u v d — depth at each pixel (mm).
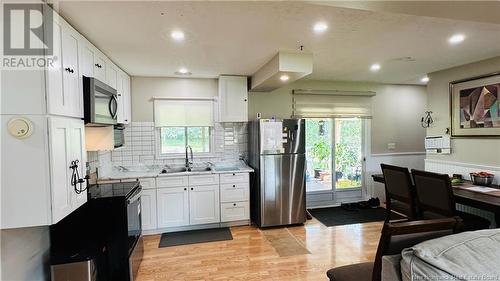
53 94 1725
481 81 3479
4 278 1701
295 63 3029
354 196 5258
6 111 1598
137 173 3863
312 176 5055
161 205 3766
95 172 3379
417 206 2926
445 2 1478
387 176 3260
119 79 3596
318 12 2020
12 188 1617
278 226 4035
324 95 4926
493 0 1457
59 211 1738
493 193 2732
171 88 4316
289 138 4035
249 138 4445
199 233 3793
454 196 2625
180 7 1903
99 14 1979
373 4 1526
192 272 2750
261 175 3941
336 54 3150
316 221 4234
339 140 5176
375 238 3545
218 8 1933
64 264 2102
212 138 4508
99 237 2348
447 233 1516
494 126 3340
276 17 2102
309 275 2672
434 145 4133
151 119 4270
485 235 1329
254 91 4605
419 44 2814
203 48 2848
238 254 3135
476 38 2643
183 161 4398
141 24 2191
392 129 5301
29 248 1979
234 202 4043
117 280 2395
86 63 2416
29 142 1624
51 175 1658
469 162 3662
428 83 4273
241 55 3119
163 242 3486
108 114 2654
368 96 5125
